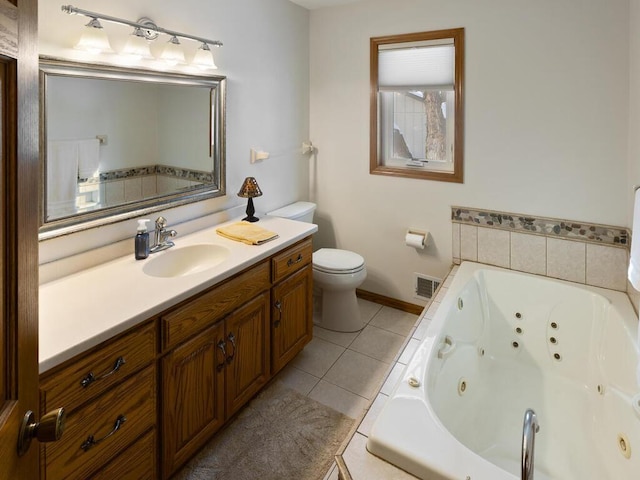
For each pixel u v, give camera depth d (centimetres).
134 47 185
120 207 194
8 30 61
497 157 263
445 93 283
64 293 153
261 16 269
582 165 237
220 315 179
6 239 64
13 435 65
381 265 327
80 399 124
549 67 238
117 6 183
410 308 319
